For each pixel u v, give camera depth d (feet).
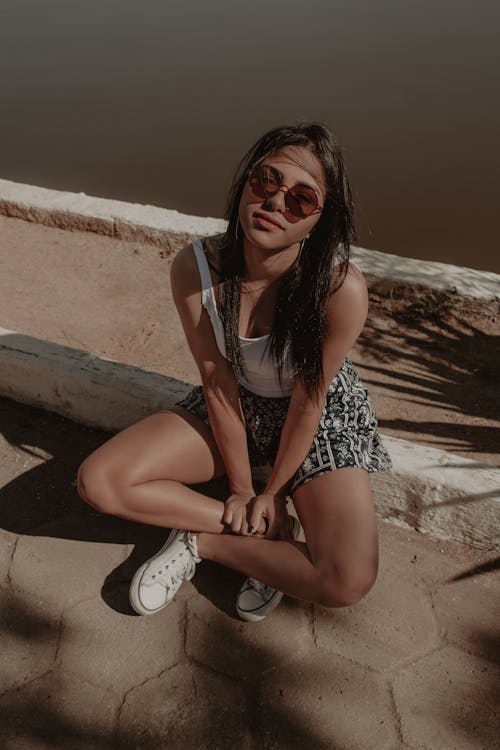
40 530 8.48
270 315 7.00
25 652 7.20
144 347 11.66
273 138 6.17
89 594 7.77
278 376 7.13
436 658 7.16
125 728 6.57
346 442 7.27
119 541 8.37
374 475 8.29
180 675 7.00
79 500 8.87
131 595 7.34
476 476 7.98
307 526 7.06
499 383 10.78
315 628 7.45
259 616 7.39
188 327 7.22
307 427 7.12
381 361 11.30
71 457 9.43
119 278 13.64
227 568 8.09
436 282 12.34
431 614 7.57
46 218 15.35
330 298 6.56
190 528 7.52
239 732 6.55
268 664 7.11
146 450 7.40
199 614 7.59
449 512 8.11
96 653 7.20
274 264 6.59
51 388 9.79
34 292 13.10
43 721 6.61
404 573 7.98
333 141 6.15
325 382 7.00
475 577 7.95
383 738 6.50
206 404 7.80
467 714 6.69
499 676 7.01
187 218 14.80
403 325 12.19
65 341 11.72
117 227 14.83
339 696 6.83
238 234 6.70
